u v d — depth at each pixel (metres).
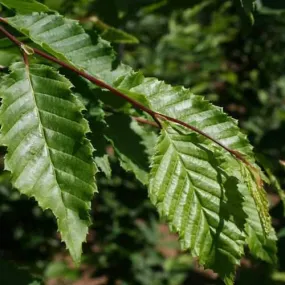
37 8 0.35
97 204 1.09
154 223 1.11
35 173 0.29
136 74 0.34
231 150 0.32
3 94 0.30
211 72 1.03
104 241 1.09
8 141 0.29
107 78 0.35
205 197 0.31
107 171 0.35
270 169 0.35
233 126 0.33
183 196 0.31
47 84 0.31
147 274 1.04
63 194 0.29
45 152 0.30
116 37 0.44
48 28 0.34
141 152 0.37
